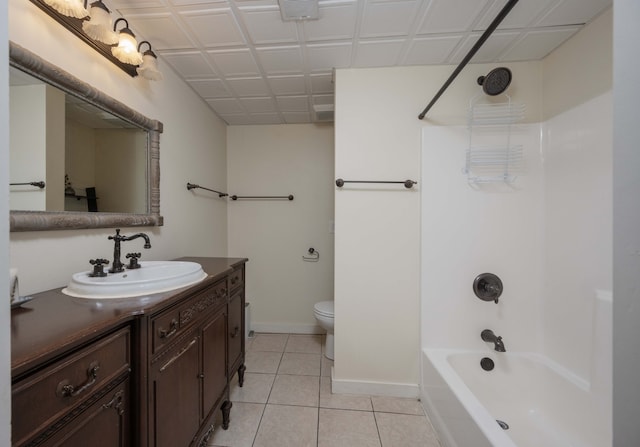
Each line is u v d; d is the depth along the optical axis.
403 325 1.72
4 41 0.34
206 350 1.17
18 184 0.84
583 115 1.34
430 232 1.68
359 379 1.73
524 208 1.63
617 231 0.39
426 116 1.70
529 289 1.63
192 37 1.42
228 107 2.30
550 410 1.42
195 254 2.04
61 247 0.98
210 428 1.20
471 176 1.66
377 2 1.19
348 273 1.74
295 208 2.71
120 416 0.71
